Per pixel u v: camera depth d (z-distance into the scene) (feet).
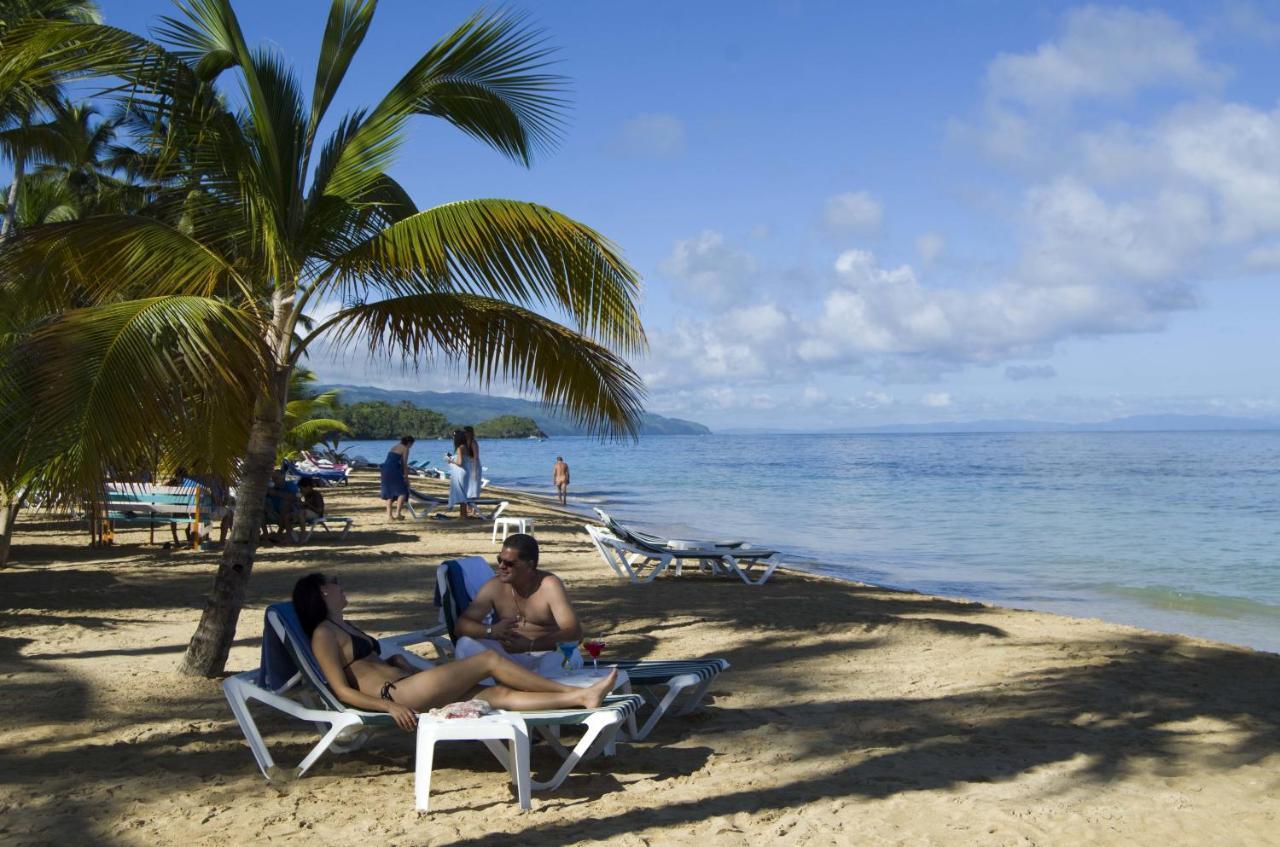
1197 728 18.89
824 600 36.29
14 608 30.37
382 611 32.12
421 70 21.56
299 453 124.36
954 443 569.64
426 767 14.03
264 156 20.35
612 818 13.84
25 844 12.62
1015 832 13.42
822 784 15.46
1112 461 246.06
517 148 23.89
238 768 16.03
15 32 19.13
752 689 22.21
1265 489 130.72
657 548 41.29
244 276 21.49
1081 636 29.53
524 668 15.98
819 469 211.82
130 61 19.45
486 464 275.80
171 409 17.69
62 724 18.24
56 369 16.69
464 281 20.06
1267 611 42.24
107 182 81.71
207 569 40.16
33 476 16.87
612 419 22.30
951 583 50.55
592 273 19.93
